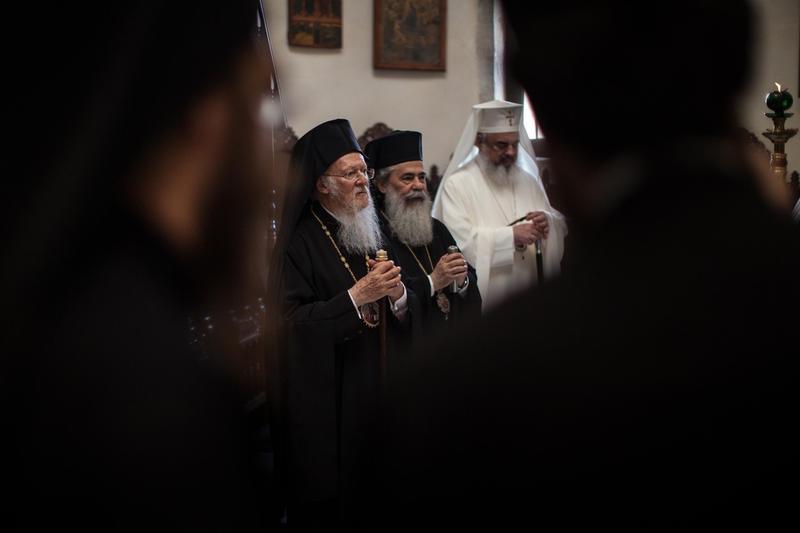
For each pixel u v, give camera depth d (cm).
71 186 55
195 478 63
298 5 908
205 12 60
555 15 80
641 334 73
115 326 59
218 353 70
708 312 73
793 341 73
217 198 64
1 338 55
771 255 75
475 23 937
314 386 354
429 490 74
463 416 74
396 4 923
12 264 54
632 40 78
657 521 71
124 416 59
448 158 946
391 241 432
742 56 78
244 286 70
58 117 55
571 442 72
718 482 71
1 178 54
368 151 451
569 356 73
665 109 78
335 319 357
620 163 80
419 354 79
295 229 385
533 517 72
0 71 54
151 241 61
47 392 56
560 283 78
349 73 927
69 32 54
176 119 59
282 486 359
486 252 519
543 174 586
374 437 80
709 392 72
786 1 702
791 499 71
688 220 76
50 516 57
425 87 943
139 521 60
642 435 71
